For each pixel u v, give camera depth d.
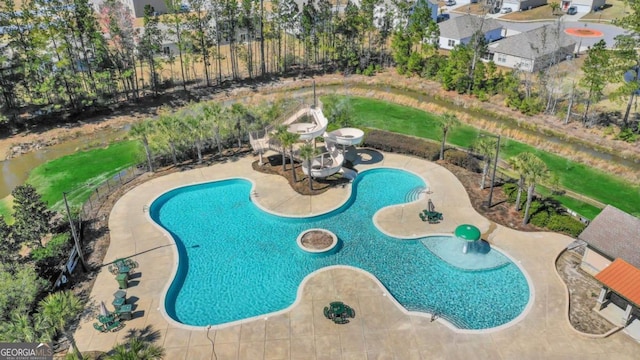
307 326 34.47
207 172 56.16
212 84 86.06
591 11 117.88
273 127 58.09
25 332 29.69
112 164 60.44
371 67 89.06
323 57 92.75
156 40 80.00
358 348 32.62
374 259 42.03
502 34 102.94
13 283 32.88
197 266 41.78
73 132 69.50
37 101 69.88
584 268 39.78
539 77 73.06
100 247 43.53
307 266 41.47
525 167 42.94
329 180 53.97
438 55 88.06
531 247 42.50
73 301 31.31
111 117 74.06
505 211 47.66
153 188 53.00
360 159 58.50
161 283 38.88
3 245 38.44
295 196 50.81
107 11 84.88
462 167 56.03
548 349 32.47
